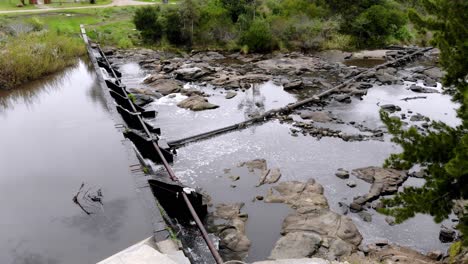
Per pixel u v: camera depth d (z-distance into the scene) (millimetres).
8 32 41812
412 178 20672
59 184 13906
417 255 14812
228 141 25078
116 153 16594
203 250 15039
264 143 24750
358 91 33344
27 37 37406
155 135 23266
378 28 53812
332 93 33625
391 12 54438
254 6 54750
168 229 11602
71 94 25906
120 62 44031
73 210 12344
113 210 12367
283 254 14820
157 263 9766
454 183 10547
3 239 10945
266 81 37375
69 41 39562
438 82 37000
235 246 15391
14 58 28672
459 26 11531
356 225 16859
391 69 41250
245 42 49625
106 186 13820
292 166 21891
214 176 20797
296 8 55000
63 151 16750
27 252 10438
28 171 14867
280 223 17062
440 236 16234
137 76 39219
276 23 51719
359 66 43344
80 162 15672
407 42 55219
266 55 48156
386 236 16250
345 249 15031
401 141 11398
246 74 39188
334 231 16047
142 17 51219
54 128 19500
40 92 26375
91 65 35250
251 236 16234
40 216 12008
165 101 32312
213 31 51688
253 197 18938
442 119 28375
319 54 49219
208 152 23562
